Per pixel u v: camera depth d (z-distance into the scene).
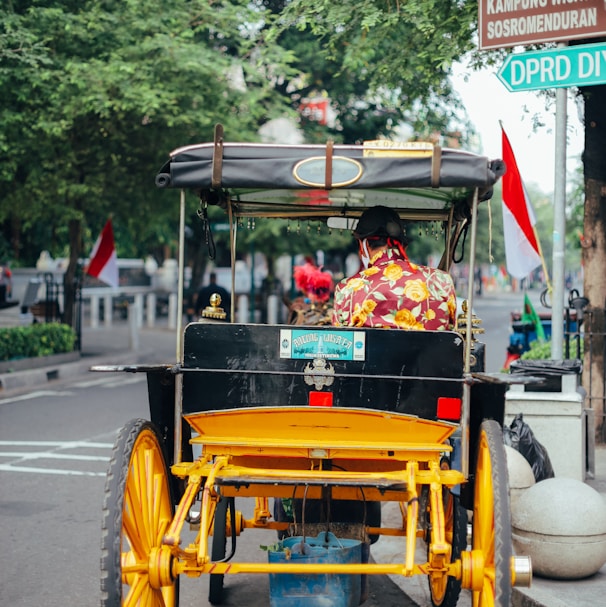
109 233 19.34
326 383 4.41
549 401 7.89
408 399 4.39
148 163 18.34
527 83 6.46
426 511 5.32
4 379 15.97
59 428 12.11
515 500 6.50
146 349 22.27
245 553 7.00
